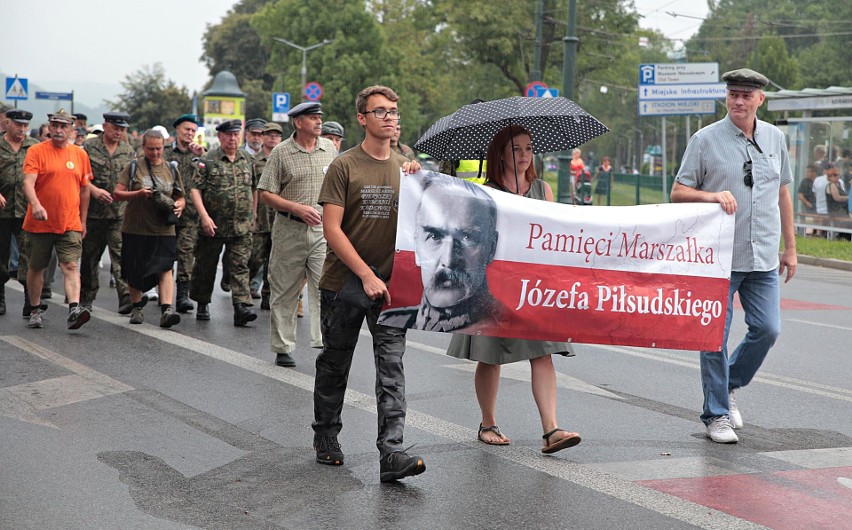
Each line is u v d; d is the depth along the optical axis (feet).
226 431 21.20
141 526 15.47
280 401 23.91
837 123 76.69
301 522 15.64
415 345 32.01
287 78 231.71
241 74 332.39
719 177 21.11
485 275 18.38
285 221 28.25
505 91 178.50
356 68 225.15
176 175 35.24
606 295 19.20
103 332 33.37
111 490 17.24
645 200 111.86
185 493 17.10
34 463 18.81
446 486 17.47
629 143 306.96
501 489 17.31
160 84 281.95
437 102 248.11
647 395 25.21
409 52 249.34
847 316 41.34
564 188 82.02
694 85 91.45
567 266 18.90
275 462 18.93
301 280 28.30
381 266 18.06
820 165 78.07
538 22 105.19
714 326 20.03
